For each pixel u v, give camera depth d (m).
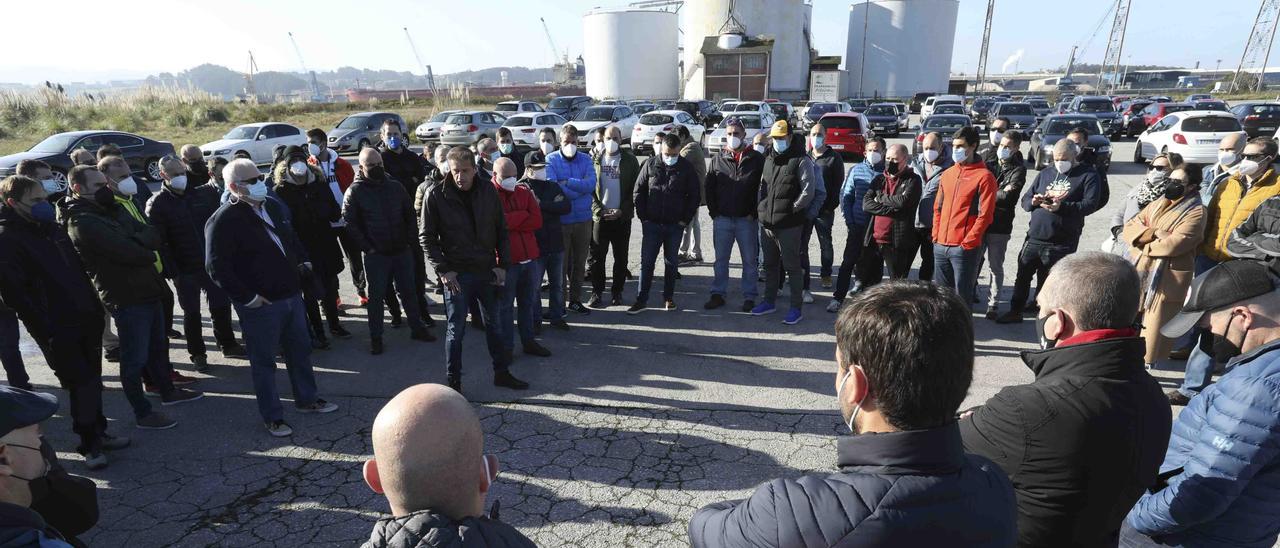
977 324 5.61
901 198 5.26
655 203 5.76
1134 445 1.40
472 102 43.56
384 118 21.61
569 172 5.82
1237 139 5.00
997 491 1.14
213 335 5.69
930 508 1.03
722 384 4.56
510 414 4.16
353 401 4.39
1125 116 26.22
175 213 4.59
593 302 6.28
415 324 5.45
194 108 30.25
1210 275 1.60
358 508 3.23
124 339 3.85
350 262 6.30
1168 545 1.69
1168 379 4.43
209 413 4.23
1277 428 1.41
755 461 3.59
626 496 3.29
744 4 51.28
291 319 3.98
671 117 20.78
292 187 5.17
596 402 4.31
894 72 57.69
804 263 6.39
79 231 3.57
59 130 25.11
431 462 1.15
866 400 1.13
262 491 3.38
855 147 17.94
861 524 1.01
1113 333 1.47
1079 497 1.40
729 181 5.75
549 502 3.24
